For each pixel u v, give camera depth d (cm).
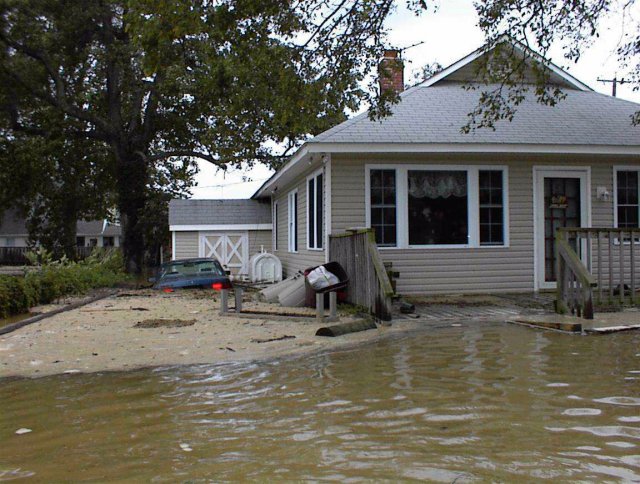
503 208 1302
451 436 405
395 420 443
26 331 928
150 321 1002
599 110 1439
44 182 3347
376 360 659
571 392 507
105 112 3130
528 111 1405
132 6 969
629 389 515
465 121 1317
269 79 1136
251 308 1163
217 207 2441
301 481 337
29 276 1377
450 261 1279
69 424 460
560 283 973
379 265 946
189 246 2383
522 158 1304
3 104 2811
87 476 356
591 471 341
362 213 1255
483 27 1084
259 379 589
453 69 1494
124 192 2891
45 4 2533
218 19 999
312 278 1048
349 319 978
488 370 594
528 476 335
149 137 2967
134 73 2681
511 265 1302
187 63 2405
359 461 364
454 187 1284
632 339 754
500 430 415
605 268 1313
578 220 1328
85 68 2852
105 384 586
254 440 410
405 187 1266
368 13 1065
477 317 966
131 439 421
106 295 1577
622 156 1331
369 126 1260
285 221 2008
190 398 527
